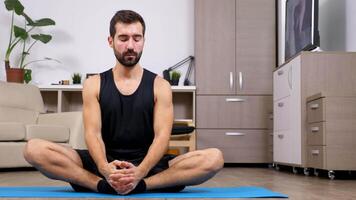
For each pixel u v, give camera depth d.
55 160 1.84
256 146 5.14
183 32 5.55
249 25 5.20
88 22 5.53
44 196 1.82
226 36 5.20
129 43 1.81
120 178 1.71
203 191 2.10
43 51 5.50
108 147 1.92
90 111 1.87
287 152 3.95
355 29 3.70
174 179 1.88
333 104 3.15
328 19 4.28
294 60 3.72
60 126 4.24
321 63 3.52
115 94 1.88
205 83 5.17
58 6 5.52
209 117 5.15
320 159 3.22
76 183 1.91
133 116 1.88
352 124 3.15
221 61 5.18
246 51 5.20
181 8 5.57
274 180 3.01
